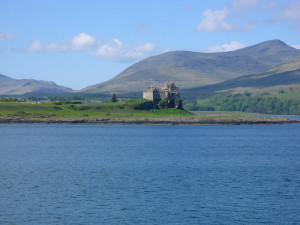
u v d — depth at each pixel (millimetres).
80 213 70000
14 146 166875
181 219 67750
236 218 68500
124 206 74062
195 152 154000
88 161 126125
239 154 150000
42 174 101875
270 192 84938
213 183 93062
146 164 120750
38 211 70625
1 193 81438
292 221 67562
